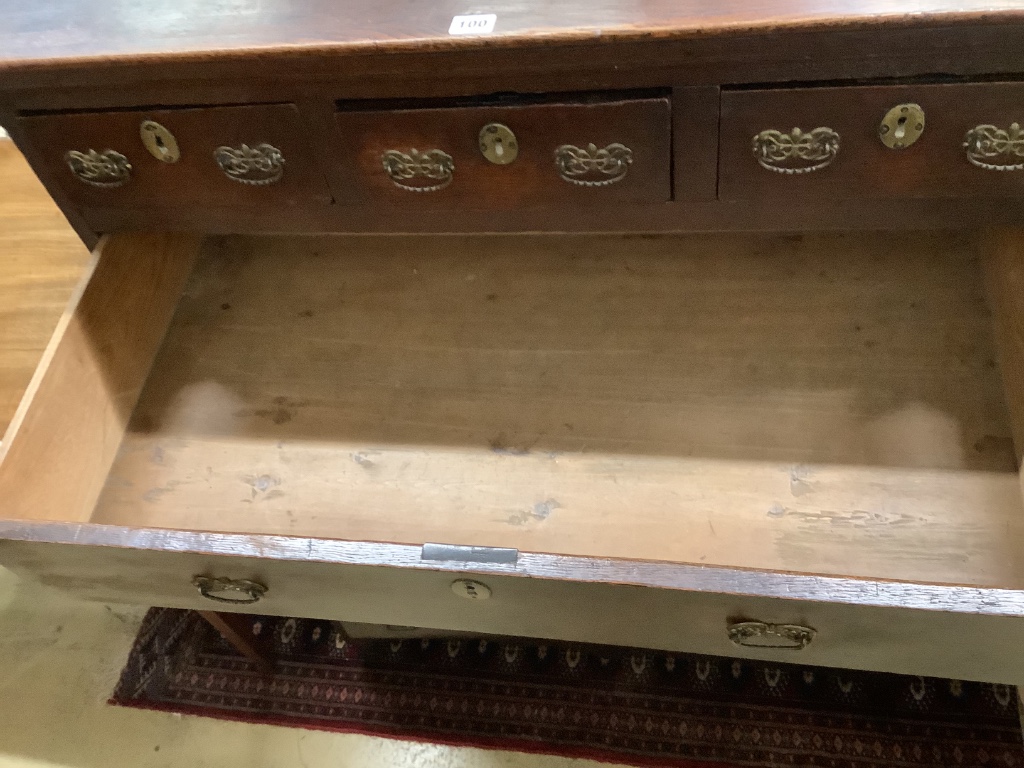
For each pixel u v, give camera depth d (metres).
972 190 0.69
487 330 0.96
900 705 1.02
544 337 0.95
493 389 0.91
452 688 1.11
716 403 0.87
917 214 0.73
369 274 1.04
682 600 0.63
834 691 1.04
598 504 0.82
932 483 0.78
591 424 0.87
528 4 0.66
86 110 0.76
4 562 0.78
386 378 0.94
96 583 0.82
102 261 0.89
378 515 0.84
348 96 0.70
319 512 0.85
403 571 0.66
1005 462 0.78
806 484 0.80
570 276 0.99
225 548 0.68
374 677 1.13
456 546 0.65
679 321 0.93
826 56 0.62
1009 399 0.81
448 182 0.76
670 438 0.85
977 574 0.73
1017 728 0.98
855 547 0.76
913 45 0.60
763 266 0.96
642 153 0.71
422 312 0.99
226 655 1.18
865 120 0.65
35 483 0.83
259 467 0.90
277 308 1.02
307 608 0.82
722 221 0.77
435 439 0.89
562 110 0.68
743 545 0.78
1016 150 0.65
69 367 0.87
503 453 0.87
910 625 0.60
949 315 0.88
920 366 0.85
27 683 1.18
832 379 0.86
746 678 1.07
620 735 1.05
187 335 1.02
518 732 1.07
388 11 0.68
